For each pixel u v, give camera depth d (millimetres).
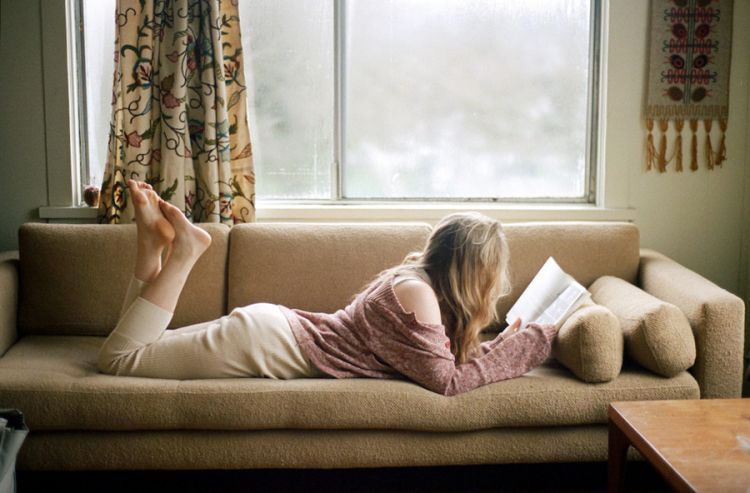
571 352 1935
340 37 2988
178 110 2734
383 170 3084
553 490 2080
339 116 3025
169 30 2740
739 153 3035
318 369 1973
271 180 3064
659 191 3043
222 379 1942
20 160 2920
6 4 2848
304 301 2473
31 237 2459
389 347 1917
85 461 1870
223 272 2529
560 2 3031
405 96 3053
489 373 1905
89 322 2432
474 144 3088
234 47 2822
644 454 1451
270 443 1881
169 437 1873
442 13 3021
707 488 1243
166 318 1989
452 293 1933
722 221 3062
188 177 2793
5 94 2885
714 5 2965
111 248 2492
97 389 1841
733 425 1526
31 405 1820
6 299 2311
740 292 3094
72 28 2916
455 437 1901
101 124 3010
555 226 2625
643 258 2637
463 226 1945
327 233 2539
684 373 1980
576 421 1898
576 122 3088
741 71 3010
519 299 2385
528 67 3057
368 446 1892
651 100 2980
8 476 1617
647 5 2953
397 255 2508
